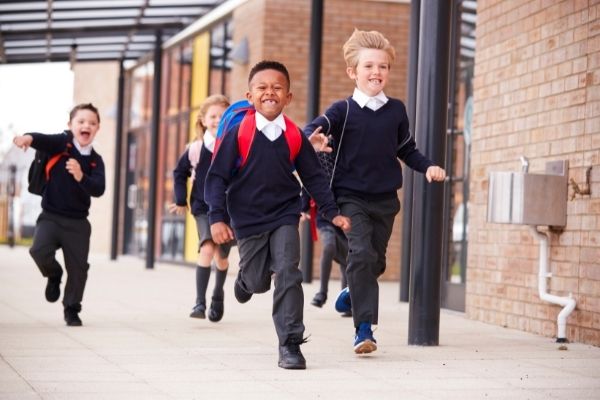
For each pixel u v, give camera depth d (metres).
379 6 24.06
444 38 10.29
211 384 7.60
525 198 11.09
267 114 8.36
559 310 11.38
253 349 9.68
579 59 11.14
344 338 10.74
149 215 26.42
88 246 11.41
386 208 9.08
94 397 6.98
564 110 11.39
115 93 38.81
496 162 12.91
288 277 8.36
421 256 10.23
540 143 11.86
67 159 11.18
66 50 27.53
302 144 8.47
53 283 11.60
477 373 8.41
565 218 11.23
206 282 12.16
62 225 11.28
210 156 11.83
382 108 9.04
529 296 12.03
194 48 28.81
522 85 12.30
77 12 23.12
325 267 13.71
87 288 18.34
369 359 9.12
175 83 30.72
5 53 26.67
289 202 8.48
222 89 26.44
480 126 13.37
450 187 15.35
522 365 8.96
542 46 11.88
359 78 9.05
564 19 11.44
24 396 6.97
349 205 9.01
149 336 10.67
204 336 10.73
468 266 13.60
